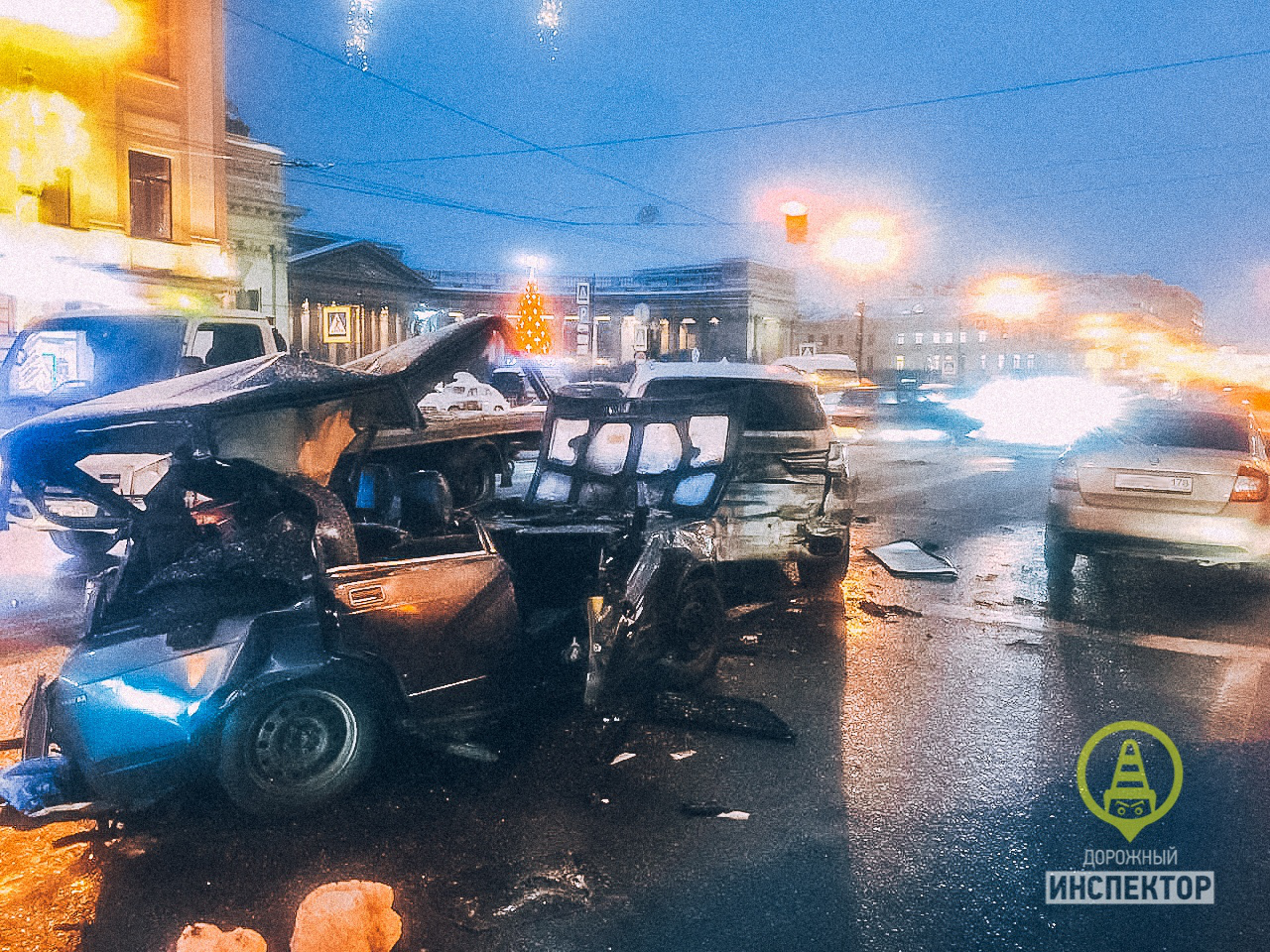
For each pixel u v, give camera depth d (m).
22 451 3.90
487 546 4.74
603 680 4.67
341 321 33.88
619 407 6.46
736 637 6.44
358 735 3.93
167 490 4.11
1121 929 3.04
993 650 6.21
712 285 64.00
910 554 9.26
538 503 6.55
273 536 3.98
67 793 3.78
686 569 5.21
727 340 64.12
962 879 3.33
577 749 4.48
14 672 5.46
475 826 3.70
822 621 6.91
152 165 24.45
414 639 4.17
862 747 4.53
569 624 5.29
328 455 4.25
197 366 8.94
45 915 3.07
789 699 5.21
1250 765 4.34
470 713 4.41
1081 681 5.55
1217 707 5.11
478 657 4.45
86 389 9.02
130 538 4.16
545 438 6.78
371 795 3.95
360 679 3.91
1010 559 9.41
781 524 7.12
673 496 6.10
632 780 4.13
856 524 11.67
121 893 3.21
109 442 4.14
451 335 4.66
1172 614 7.20
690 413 6.17
